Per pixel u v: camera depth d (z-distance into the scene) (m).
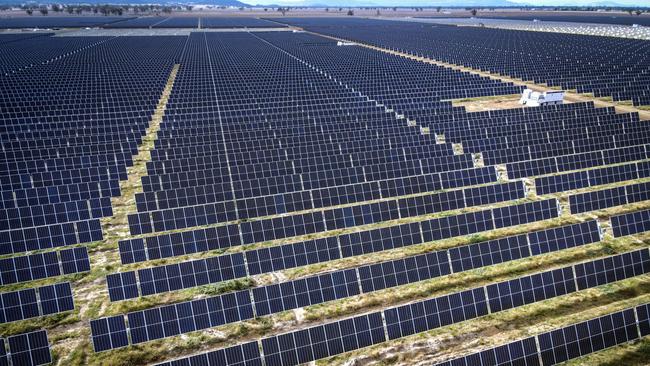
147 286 23.83
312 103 59.97
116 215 31.91
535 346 19.11
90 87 70.50
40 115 54.03
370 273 24.03
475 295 22.09
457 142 45.12
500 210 30.16
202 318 21.42
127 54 114.38
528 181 36.66
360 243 27.34
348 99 61.09
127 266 26.42
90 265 26.17
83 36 159.88
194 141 44.69
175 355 20.12
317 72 83.69
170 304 23.33
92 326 19.89
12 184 34.62
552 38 137.88
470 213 29.61
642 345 19.97
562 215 31.59
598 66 82.56
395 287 24.38
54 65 93.62
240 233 28.44
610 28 166.00
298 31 195.75
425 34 165.25
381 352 20.16
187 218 30.31
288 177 34.81
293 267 26.11
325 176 35.78
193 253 27.59
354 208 30.62
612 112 52.94
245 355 18.88
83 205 31.03
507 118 50.00
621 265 24.39
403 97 62.78
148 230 29.67
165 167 37.97
